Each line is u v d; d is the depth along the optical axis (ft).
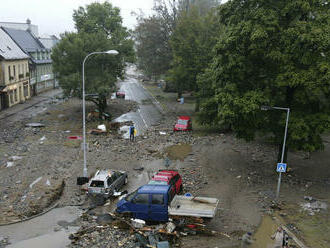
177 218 51.96
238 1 78.84
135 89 293.84
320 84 65.51
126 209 56.65
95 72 149.48
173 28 208.03
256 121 75.25
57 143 109.91
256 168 86.84
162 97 233.96
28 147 104.42
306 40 65.31
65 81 141.38
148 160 93.86
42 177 78.89
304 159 95.40
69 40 153.89
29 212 60.34
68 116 158.51
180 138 118.01
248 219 57.77
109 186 67.10
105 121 146.82
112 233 51.06
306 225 55.88
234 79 77.92
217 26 153.58
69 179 78.33
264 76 78.54
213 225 55.31
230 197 67.82
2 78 169.99
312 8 68.39
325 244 49.80
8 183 74.59
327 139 119.44
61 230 53.93
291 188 73.10
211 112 117.50
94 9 171.01
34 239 50.78
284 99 80.64
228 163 91.09
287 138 75.77
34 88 226.58
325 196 68.69
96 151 101.04
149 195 55.31
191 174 82.02
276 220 57.57
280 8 72.79
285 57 69.26
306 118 71.41
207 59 151.84
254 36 68.49
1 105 171.32
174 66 169.17
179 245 48.21
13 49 192.85
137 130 130.21
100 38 150.82
